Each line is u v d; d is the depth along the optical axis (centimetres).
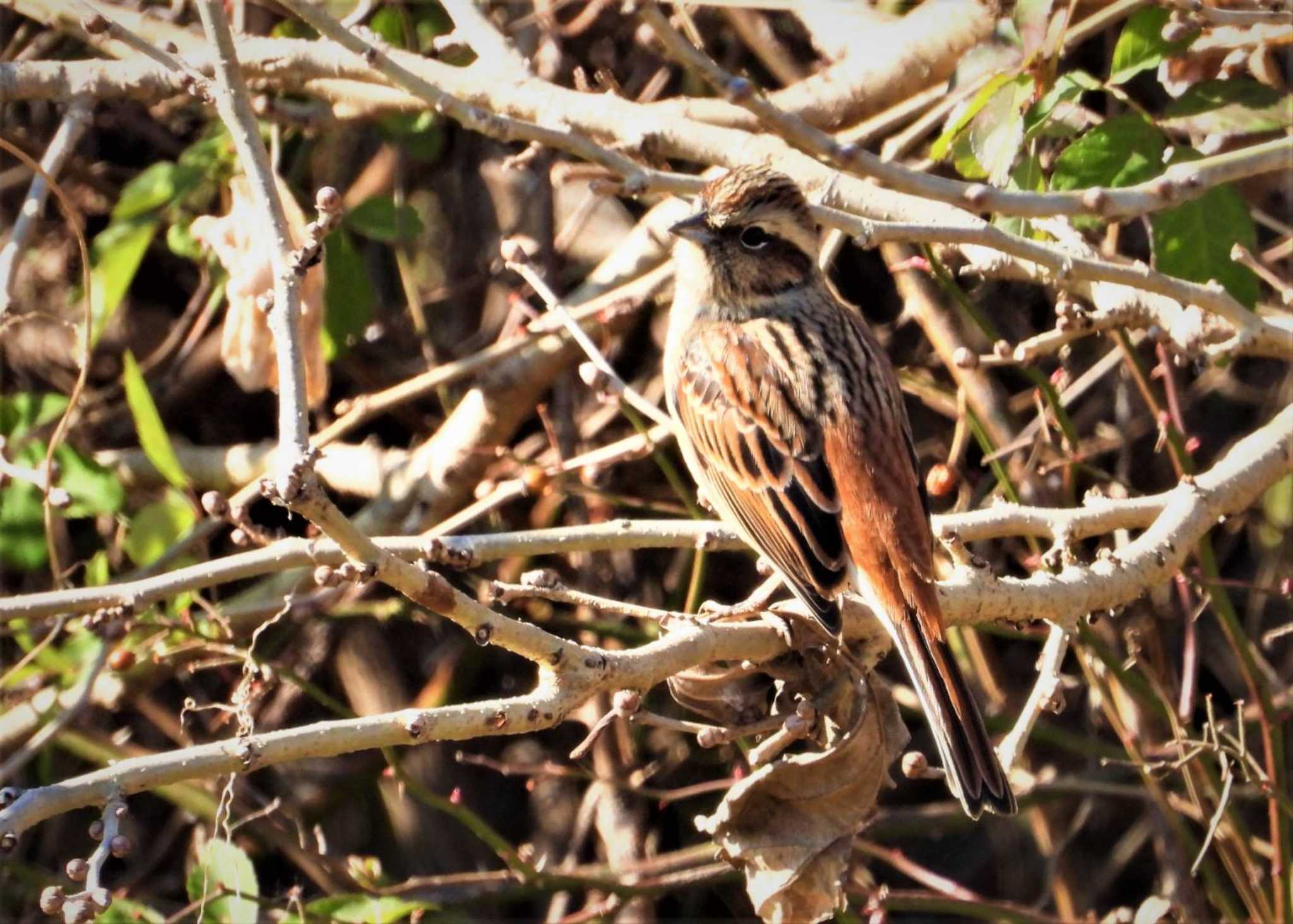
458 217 1217
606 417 1161
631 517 1183
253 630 1084
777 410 827
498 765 1078
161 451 979
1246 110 846
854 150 699
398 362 1211
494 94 967
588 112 947
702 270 881
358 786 1227
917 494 802
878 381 846
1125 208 709
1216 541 1226
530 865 1064
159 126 1216
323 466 1148
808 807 747
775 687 807
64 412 1025
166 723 1163
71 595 772
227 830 874
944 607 760
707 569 1188
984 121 799
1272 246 1169
